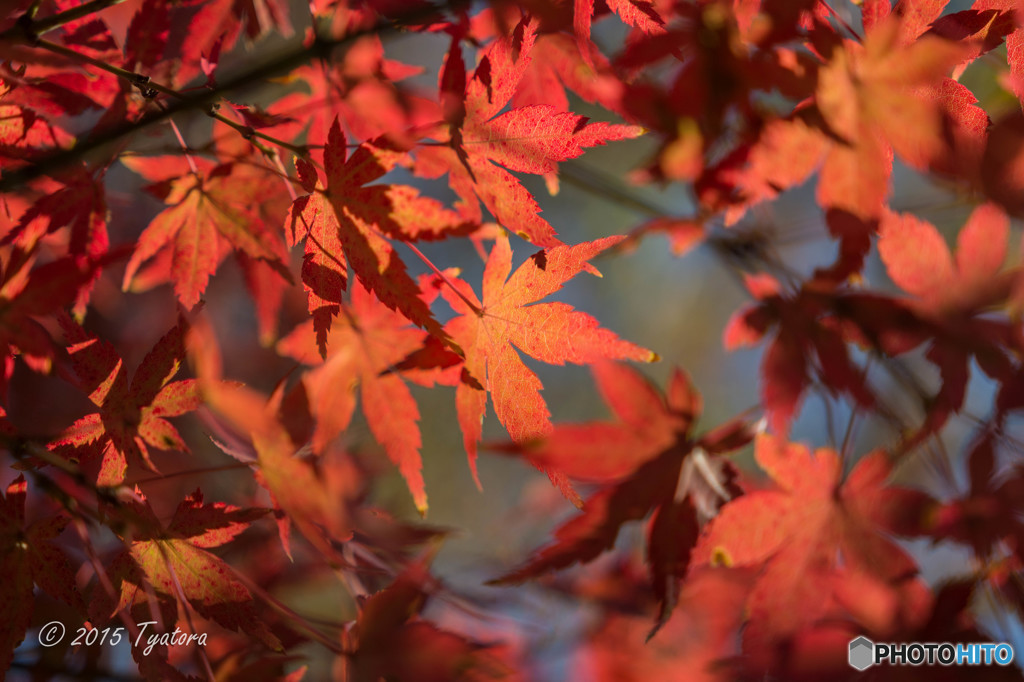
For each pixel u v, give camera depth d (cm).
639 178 69
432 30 66
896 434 67
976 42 64
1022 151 64
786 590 66
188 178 67
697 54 64
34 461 63
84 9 64
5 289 62
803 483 66
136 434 64
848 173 65
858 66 64
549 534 66
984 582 66
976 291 66
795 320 67
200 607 64
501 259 64
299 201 64
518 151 64
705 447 67
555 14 63
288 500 65
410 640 66
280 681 66
